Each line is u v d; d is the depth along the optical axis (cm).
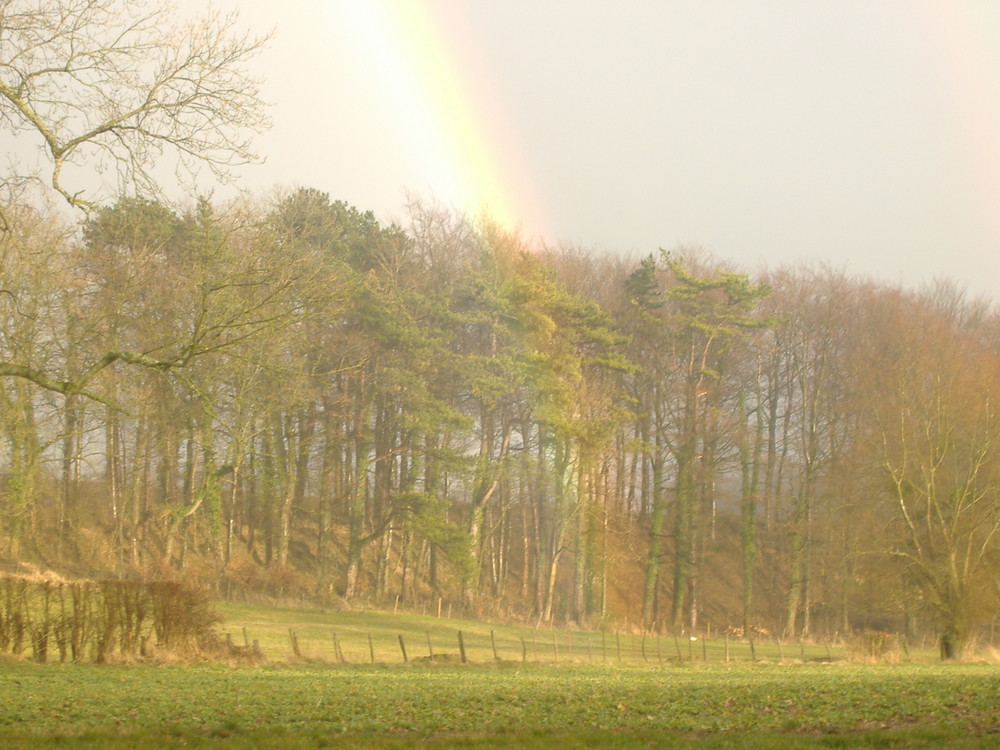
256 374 4094
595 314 5800
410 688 2150
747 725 1440
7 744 1223
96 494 6512
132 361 2061
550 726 1444
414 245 6297
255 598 5759
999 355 5859
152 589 3017
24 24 1966
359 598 6334
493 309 5822
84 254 3550
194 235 3478
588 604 6531
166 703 1748
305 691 2028
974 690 1847
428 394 5631
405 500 6003
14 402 4116
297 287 2191
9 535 5219
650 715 1588
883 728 1365
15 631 2797
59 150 2042
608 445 6031
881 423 5122
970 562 4800
